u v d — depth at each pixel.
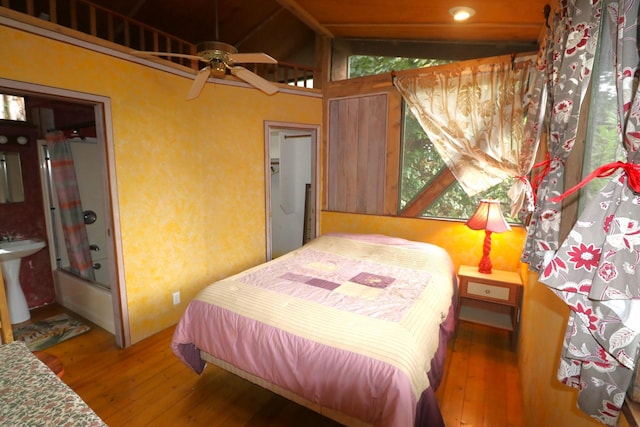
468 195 3.12
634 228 0.71
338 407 1.57
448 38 3.17
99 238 3.74
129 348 2.72
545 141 2.07
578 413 1.02
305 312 1.90
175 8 3.16
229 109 3.35
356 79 3.62
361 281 2.41
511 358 2.66
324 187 3.98
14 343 0.96
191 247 3.17
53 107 3.27
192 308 2.12
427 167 3.42
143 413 2.04
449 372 2.47
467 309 3.10
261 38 3.86
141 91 2.66
